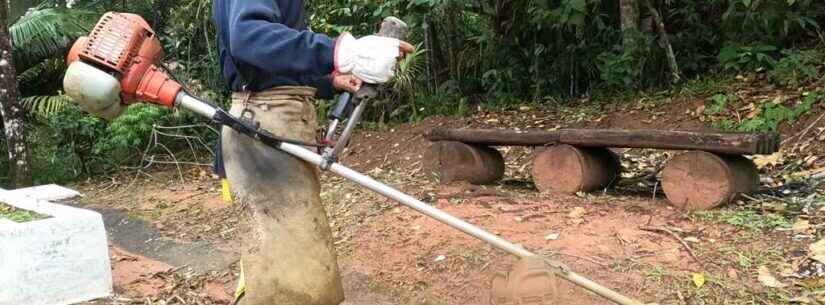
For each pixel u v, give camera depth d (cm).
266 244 230
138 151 802
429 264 372
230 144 235
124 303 365
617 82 722
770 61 657
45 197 565
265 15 211
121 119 738
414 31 805
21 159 696
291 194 232
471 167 519
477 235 229
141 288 390
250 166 232
